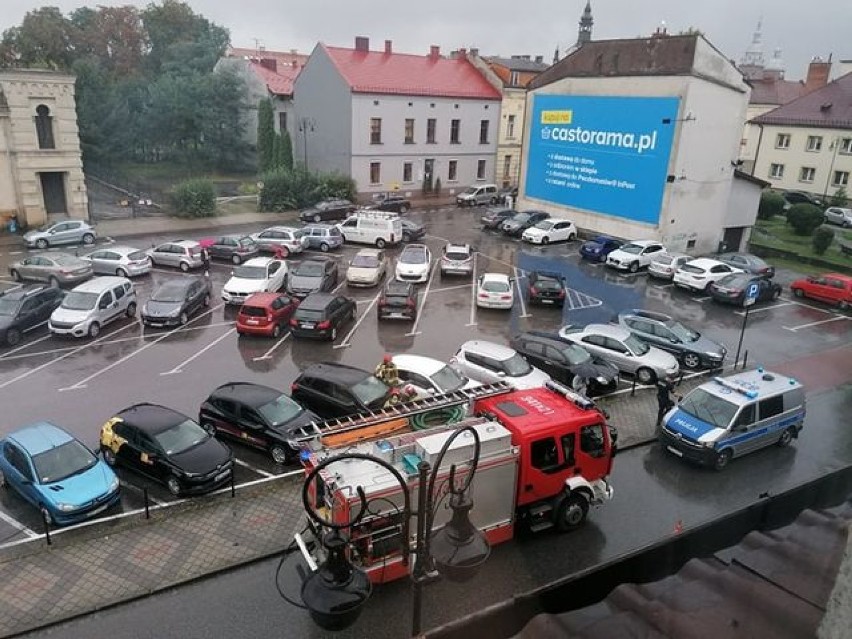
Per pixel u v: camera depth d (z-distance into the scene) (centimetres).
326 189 4884
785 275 3519
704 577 398
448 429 1194
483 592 1147
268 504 1381
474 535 512
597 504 1381
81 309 2338
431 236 4191
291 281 2778
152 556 1209
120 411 1658
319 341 2359
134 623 1059
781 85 6738
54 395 1867
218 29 8556
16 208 3834
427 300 2877
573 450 1271
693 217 3803
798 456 1711
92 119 5819
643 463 1645
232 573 1182
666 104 3597
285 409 1594
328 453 1126
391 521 1069
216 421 1620
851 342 2541
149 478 1450
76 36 7438
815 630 324
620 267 3428
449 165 5525
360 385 1688
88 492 1291
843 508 499
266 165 5450
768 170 5569
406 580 1142
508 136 5750
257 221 4503
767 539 450
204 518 1328
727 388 1700
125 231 4044
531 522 1282
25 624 1042
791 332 2636
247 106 6072
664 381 1833
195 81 6041
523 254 3781
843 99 5203
